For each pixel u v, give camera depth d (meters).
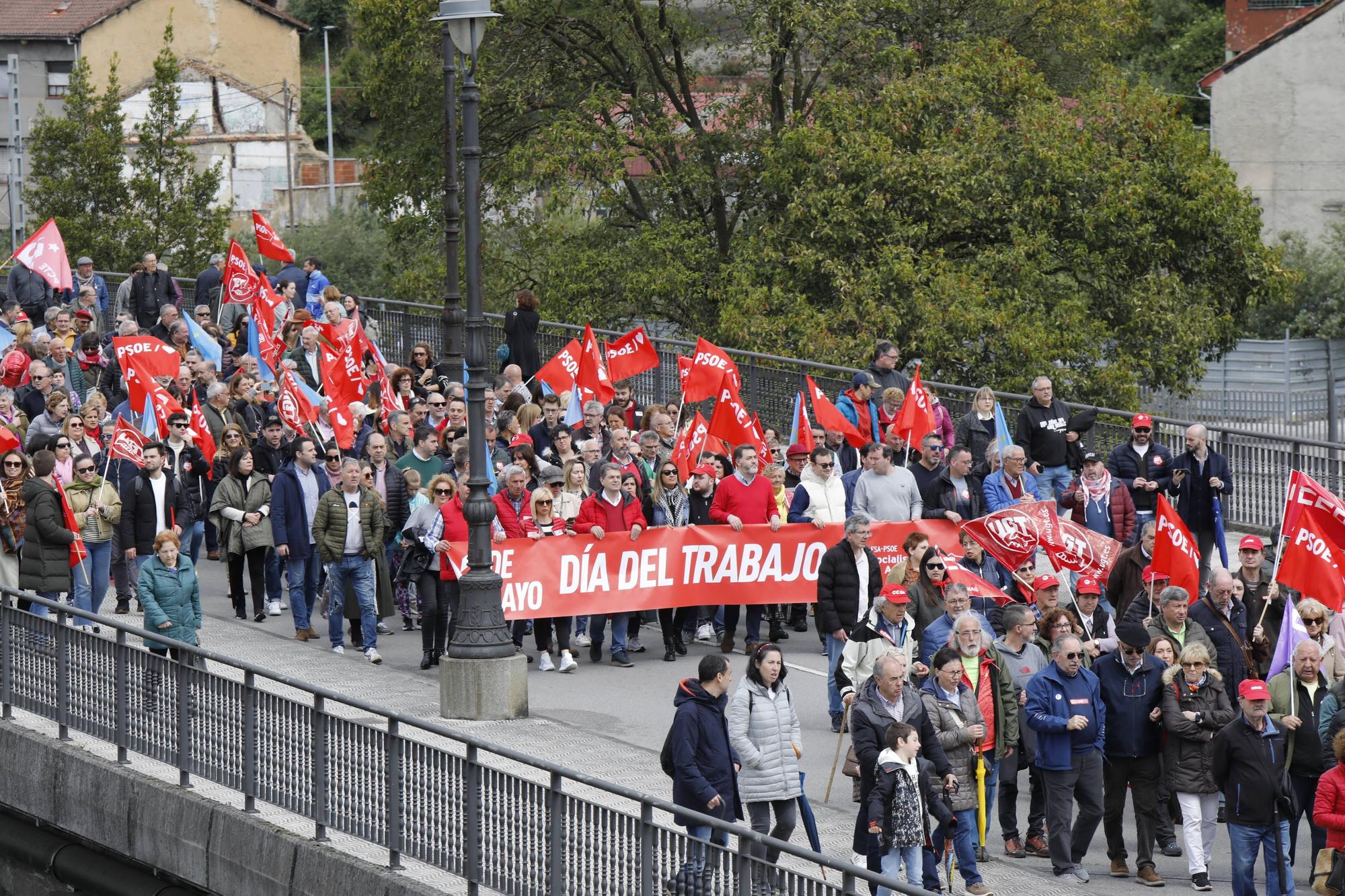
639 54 78.25
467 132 32.47
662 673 36.00
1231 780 24.62
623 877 21.11
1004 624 27.08
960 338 64.81
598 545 35.72
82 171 88.00
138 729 29.11
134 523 36.69
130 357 41.94
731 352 55.62
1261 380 98.12
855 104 70.81
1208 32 132.75
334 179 129.75
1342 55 103.00
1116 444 47.97
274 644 37.47
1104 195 67.94
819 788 29.23
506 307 78.50
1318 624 27.72
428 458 38.84
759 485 36.81
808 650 38.00
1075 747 25.52
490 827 22.89
